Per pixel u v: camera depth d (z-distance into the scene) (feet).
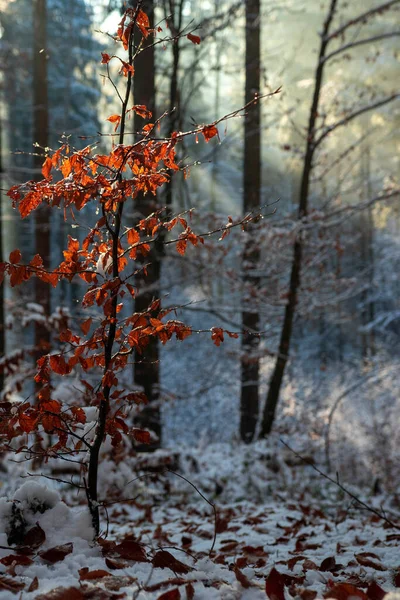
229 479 30.83
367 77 62.85
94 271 12.04
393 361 70.18
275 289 41.98
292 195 79.87
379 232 95.96
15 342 72.64
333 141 62.44
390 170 78.89
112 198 11.74
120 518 23.48
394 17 61.36
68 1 115.14
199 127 11.73
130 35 12.27
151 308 11.77
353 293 46.32
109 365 11.80
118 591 9.21
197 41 12.35
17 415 11.32
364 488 36.52
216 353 73.72
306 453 39.37
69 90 112.16
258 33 42.45
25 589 9.12
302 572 11.71
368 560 12.71
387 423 54.13
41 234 50.88
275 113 42.11
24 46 101.40
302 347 98.07
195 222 39.83
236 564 12.80
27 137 118.52
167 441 66.59
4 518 11.70
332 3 37.19
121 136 12.08
